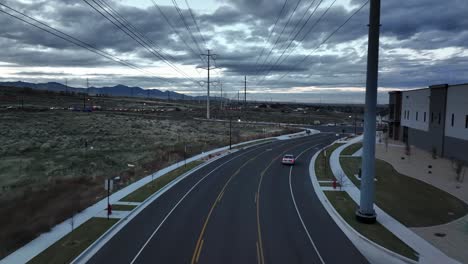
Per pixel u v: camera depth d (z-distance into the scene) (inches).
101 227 749.9
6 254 601.0
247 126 4330.7
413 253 638.5
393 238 713.0
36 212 835.4
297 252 640.4
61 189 1068.5
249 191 1146.0
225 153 2154.3
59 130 2706.7
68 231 720.3
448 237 736.3
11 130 2472.9
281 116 6387.8
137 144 2225.6
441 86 1836.9
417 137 2237.9
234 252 634.2
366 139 810.8
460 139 1631.4
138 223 795.4
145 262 587.5
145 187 1151.0
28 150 1850.4
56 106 5442.9
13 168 1424.7
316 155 2073.1
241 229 762.8
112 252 628.1
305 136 3398.1
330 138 3191.4
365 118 813.2
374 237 715.4
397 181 1290.6
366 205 815.1
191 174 1455.5
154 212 885.8
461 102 1627.7
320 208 951.6
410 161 1722.4
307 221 832.3
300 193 1127.6
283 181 1323.8
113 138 2464.3
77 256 598.2
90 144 2158.0
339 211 901.2
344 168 1595.7
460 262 606.2
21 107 4252.0
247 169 1596.9
